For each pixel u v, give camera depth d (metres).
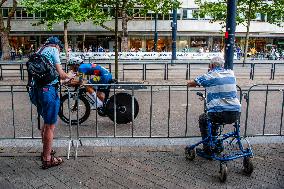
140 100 11.70
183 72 22.38
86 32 47.50
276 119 9.16
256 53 46.03
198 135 7.51
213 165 5.73
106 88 7.98
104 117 9.16
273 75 18.47
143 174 5.36
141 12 17.47
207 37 49.00
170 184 5.02
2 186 4.91
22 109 10.25
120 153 6.24
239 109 5.43
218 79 5.41
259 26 48.94
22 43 48.25
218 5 31.72
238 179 5.21
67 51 33.34
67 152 6.25
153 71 22.81
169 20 48.22
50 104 5.36
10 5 46.91
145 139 7.13
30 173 5.36
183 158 6.04
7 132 7.68
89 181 5.09
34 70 5.28
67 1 27.27
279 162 5.88
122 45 37.94
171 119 9.02
